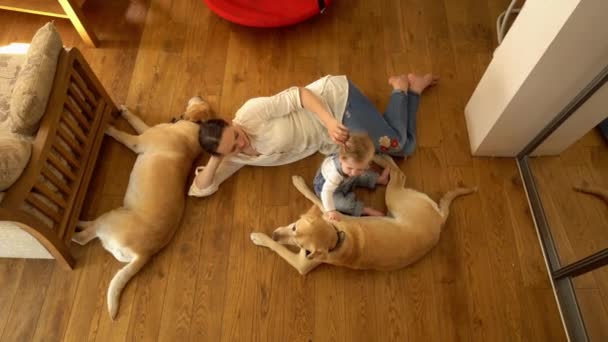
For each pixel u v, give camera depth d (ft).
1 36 5.95
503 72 4.37
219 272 4.75
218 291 4.65
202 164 5.25
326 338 4.48
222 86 5.76
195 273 4.73
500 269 4.81
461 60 6.01
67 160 4.45
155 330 4.46
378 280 4.74
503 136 4.92
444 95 5.75
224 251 4.85
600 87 3.83
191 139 4.96
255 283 4.70
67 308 4.52
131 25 6.12
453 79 5.86
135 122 5.32
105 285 4.64
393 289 4.70
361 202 4.87
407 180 5.25
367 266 4.36
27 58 4.05
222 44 6.04
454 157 5.38
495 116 4.65
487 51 6.08
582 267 4.15
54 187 4.26
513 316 4.59
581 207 5.08
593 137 5.42
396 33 6.18
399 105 5.23
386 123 5.02
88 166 4.84
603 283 4.72
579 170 5.28
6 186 3.59
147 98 5.66
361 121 4.87
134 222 4.47
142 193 4.58
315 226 3.84
